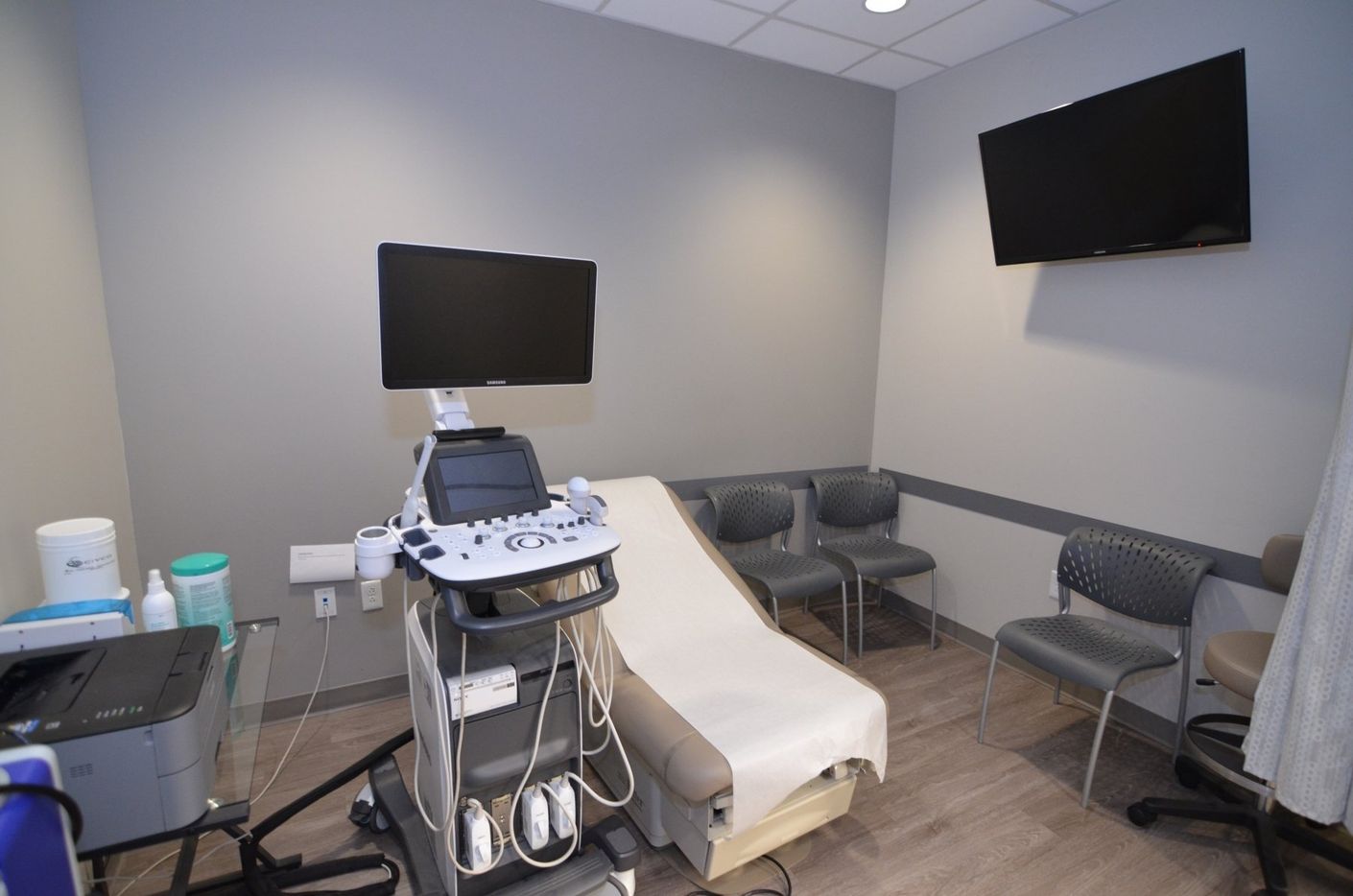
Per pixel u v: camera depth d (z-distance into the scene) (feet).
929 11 7.99
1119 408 8.00
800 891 5.58
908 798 6.76
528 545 4.45
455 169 7.65
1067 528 8.67
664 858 5.98
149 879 5.42
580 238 8.52
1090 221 7.63
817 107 10.06
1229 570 7.10
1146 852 6.10
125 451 6.53
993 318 9.43
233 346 6.88
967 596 10.09
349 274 7.30
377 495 7.79
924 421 10.62
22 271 4.74
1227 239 6.50
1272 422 6.70
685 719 5.60
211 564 5.21
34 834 2.51
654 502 8.34
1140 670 6.66
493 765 4.67
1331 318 6.25
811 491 11.06
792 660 6.72
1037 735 7.90
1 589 4.27
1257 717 5.47
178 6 6.24
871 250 11.00
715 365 9.85
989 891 5.62
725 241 9.62
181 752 3.27
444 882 4.86
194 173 6.48
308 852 5.84
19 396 4.61
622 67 8.46
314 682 7.77
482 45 7.61
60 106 5.51
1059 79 8.38
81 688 3.41
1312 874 5.84
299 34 6.75
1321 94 6.21
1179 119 6.48
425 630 5.01
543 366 5.58
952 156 9.86
